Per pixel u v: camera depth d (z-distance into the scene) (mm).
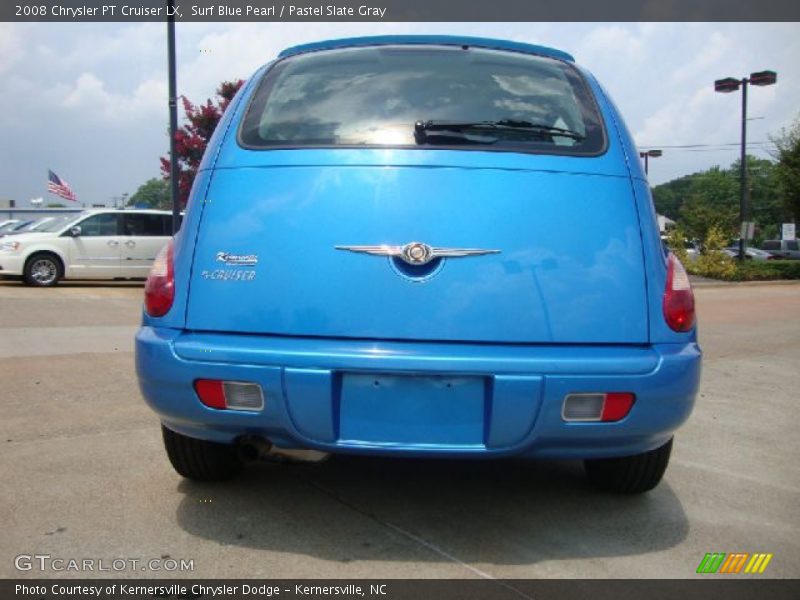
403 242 2617
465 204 2662
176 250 2865
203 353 2635
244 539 2910
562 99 3064
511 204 2686
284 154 2807
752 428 4969
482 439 2607
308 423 2596
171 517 3104
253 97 3119
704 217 46969
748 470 4043
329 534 2973
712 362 7672
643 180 2924
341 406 2600
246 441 2770
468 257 2617
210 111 19391
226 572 2643
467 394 2584
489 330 2594
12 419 4539
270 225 2709
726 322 11594
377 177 2705
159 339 2738
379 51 3293
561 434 2619
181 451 3273
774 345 9055
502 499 3410
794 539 3104
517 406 2557
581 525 3152
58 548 2807
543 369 2549
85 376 5797
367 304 2604
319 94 3027
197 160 19609
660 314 2736
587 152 2867
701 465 4113
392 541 2926
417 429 2592
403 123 2861
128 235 14648
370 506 3268
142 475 3590
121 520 3062
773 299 17109
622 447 2748
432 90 3012
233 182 2824
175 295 2779
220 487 3449
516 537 3004
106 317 9500
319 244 2656
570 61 3467
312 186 2727
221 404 2648
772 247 47000
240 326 2670
